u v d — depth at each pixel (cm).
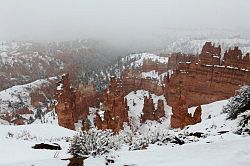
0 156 1334
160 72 14200
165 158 1090
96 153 1170
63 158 1140
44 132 2494
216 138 1645
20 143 1641
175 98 6309
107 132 1323
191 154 1116
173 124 6362
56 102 6328
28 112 15450
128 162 1071
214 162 1012
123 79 11950
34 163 1072
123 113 7119
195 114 5166
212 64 8606
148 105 8456
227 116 2598
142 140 1488
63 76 6400
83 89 10506
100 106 9825
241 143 1216
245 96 2500
